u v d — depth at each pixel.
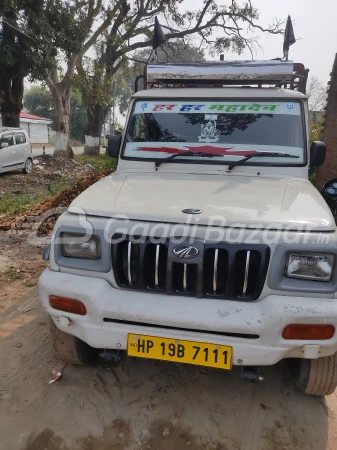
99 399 2.70
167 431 2.45
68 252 2.40
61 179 14.01
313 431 2.49
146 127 3.54
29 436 2.39
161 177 3.14
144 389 2.82
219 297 2.23
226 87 3.68
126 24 21.50
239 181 3.02
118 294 2.30
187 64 3.70
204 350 2.21
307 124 3.35
